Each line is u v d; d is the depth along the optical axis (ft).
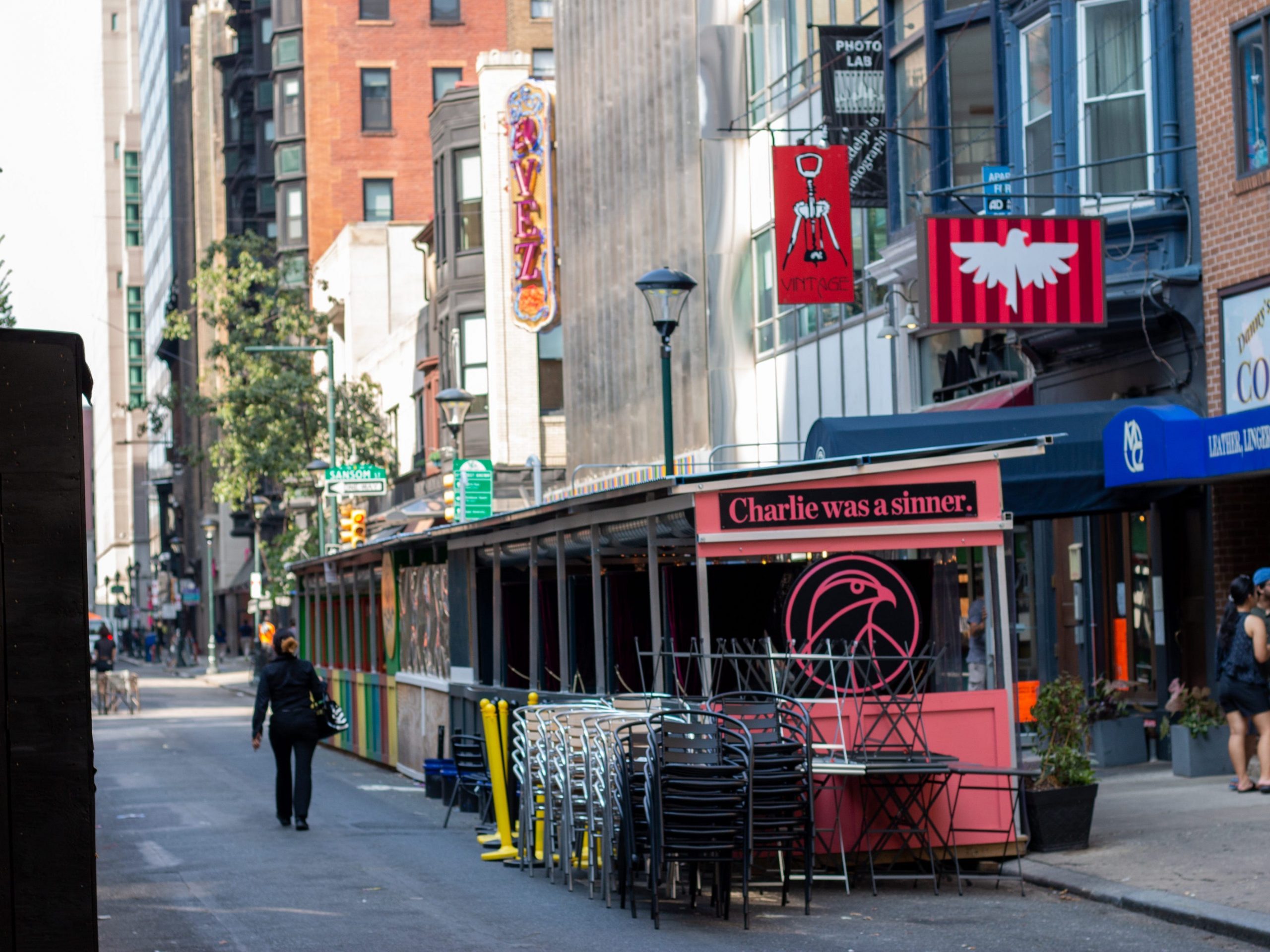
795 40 112.27
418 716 91.15
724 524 50.57
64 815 25.36
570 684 65.41
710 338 124.98
